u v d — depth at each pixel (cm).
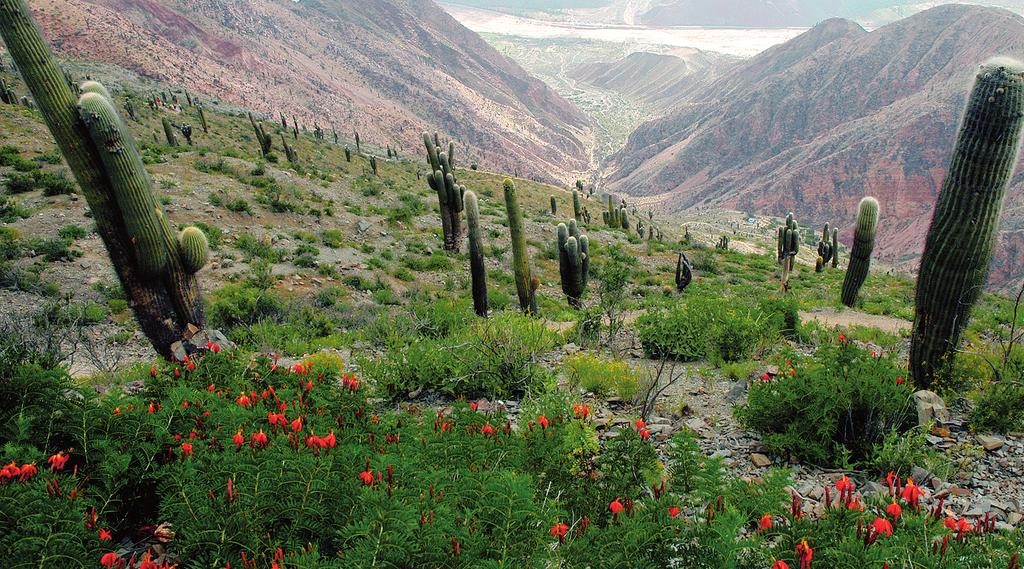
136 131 4453
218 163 2611
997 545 304
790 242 1903
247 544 297
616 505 343
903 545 291
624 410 691
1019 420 575
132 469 376
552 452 427
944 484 476
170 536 373
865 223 1550
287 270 1808
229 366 632
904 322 1415
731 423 635
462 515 313
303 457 338
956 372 654
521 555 293
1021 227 16050
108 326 1302
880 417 529
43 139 2506
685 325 938
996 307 1667
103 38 16075
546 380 734
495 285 2062
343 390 547
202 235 832
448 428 443
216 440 401
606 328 1124
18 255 1530
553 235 2962
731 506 339
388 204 2870
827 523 314
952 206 614
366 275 1922
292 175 2769
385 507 287
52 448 395
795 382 577
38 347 825
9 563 273
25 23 691
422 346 848
